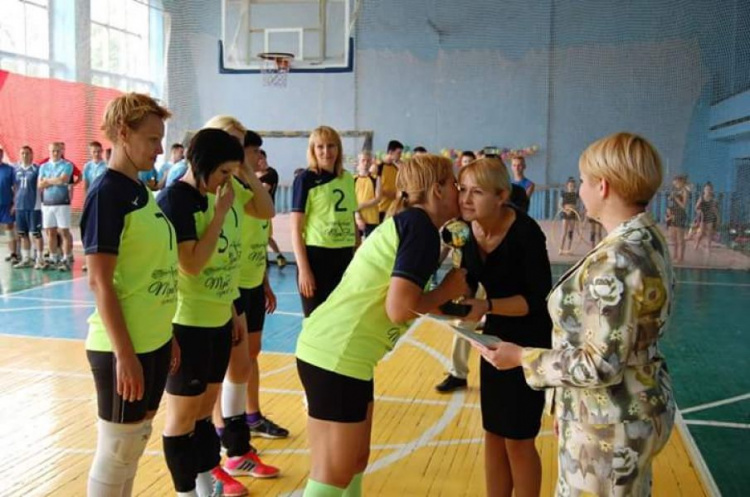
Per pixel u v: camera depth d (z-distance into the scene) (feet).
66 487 12.23
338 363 8.26
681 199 46.85
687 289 35.73
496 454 10.26
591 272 6.53
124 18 59.00
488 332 10.13
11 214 40.27
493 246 9.77
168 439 10.46
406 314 7.80
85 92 53.06
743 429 15.84
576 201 48.65
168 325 9.09
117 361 8.30
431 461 13.50
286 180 59.36
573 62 55.98
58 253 39.47
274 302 14.96
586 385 6.53
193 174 10.05
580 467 6.82
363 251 8.39
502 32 56.65
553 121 56.49
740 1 52.60
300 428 15.14
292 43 45.65
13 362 20.27
